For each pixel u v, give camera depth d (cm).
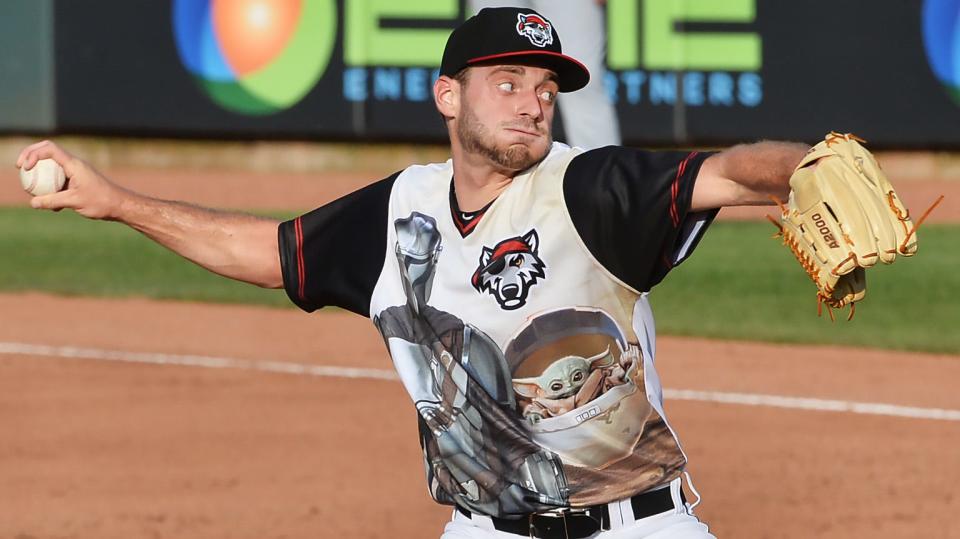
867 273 4722
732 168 1109
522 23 1191
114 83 7075
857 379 3306
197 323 4044
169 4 7006
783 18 6462
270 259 1370
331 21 6912
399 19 6844
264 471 2550
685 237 1167
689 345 3709
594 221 1177
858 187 1020
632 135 6600
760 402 3086
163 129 7081
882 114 6456
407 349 1302
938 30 6400
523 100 1196
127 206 1377
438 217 1271
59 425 2889
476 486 1291
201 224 1382
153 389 3225
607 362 1227
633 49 6550
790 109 6494
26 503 2356
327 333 3916
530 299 1219
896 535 2180
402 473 2542
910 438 2784
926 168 6600
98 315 4159
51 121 7131
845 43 6438
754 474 2530
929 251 5109
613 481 1260
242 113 7044
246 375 3372
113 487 2450
